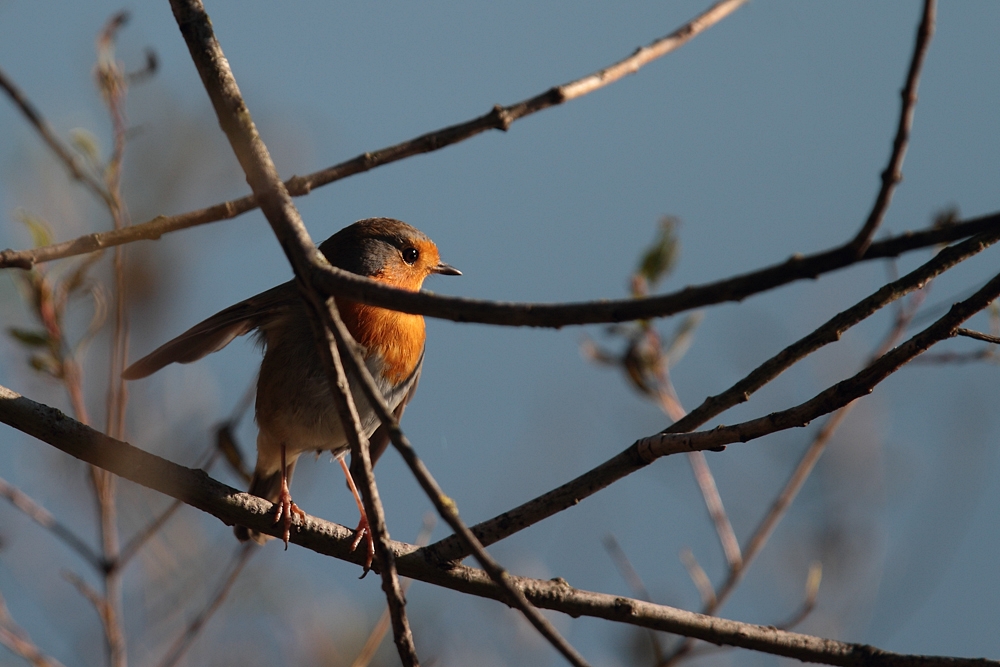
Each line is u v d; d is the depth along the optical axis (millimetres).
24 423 5703
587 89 6004
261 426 8586
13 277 8266
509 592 3814
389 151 5855
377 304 4082
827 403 5027
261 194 4719
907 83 3148
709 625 6199
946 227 3111
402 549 6355
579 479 5957
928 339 4906
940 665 5984
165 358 7969
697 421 5629
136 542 8250
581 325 3529
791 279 3199
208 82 5129
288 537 6469
